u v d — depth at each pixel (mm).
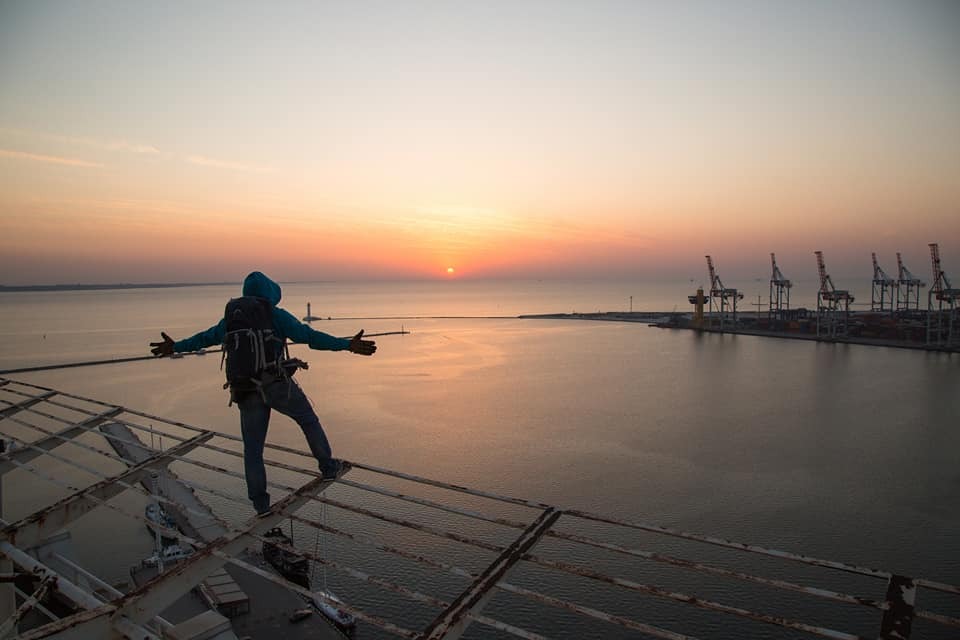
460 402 74188
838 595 2711
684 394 79562
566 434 57844
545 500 39344
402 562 29938
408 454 50656
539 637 2865
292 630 18109
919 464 46969
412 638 2926
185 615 17750
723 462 47938
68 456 47344
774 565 30000
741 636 24375
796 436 56500
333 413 67500
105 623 3322
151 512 26906
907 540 33000
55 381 92312
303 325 4727
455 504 38094
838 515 36469
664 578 28656
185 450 5281
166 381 90750
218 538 3984
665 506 38031
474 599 3141
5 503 38906
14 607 5102
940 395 75125
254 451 4578
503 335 175375
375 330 194500
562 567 3312
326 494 39531
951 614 26375
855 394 77000
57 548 6340
